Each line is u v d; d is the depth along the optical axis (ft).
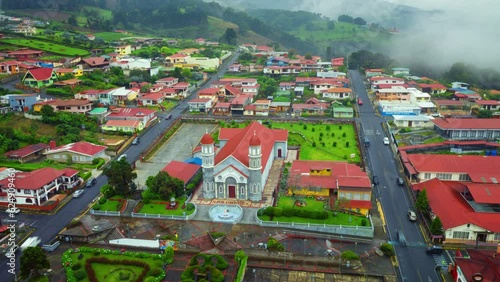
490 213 301.63
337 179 350.84
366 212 328.90
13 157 428.97
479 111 567.59
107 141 492.95
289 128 547.08
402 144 478.18
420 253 283.18
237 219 321.93
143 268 262.67
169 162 444.14
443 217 303.07
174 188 354.95
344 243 295.69
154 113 602.03
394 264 271.08
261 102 625.82
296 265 270.26
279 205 342.44
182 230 312.09
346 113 588.09
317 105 609.83
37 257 249.75
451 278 255.70
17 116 520.01
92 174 413.39
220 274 249.55
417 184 366.43
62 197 367.66
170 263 269.44
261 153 374.22
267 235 304.71
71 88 631.97
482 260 244.63
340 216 323.57
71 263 267.18
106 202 353.51
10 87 627.46
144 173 415.64
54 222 327.67
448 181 370.94
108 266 266.16
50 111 519.60
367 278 257.55
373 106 635.25
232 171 347.56
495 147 450.30
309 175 373.40
